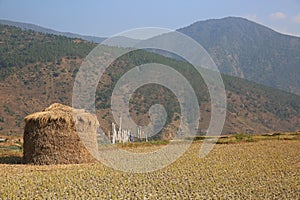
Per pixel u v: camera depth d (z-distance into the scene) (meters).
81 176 17.45
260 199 13.98
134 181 16.67
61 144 21.97
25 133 22.42
